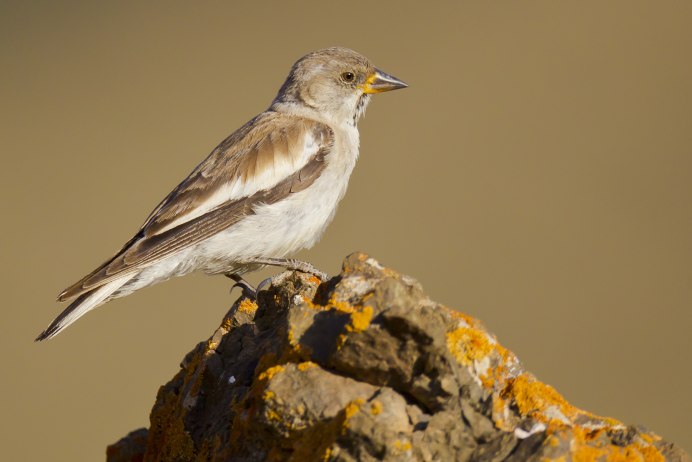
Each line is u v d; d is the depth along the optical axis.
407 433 7.40
